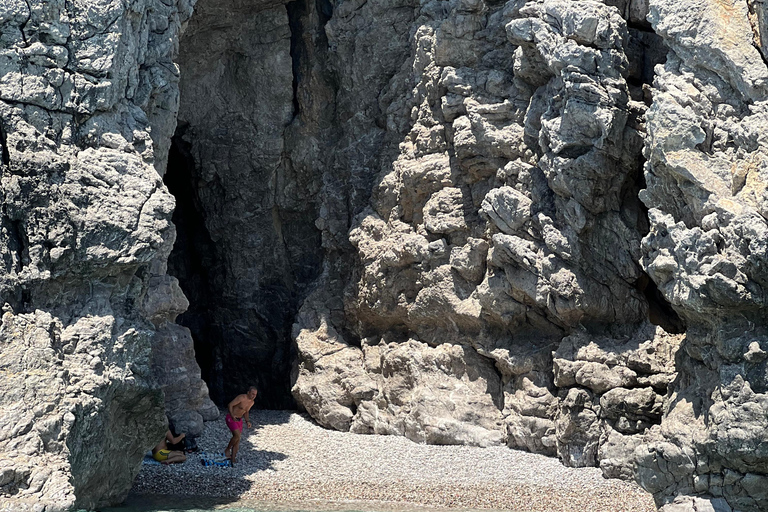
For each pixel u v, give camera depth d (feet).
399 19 82.99
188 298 96.68
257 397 93.20
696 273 53.11
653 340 65.77
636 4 66.49
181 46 87.76
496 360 72.59
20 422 50.60
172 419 74.69
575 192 65.31
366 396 80.64
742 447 50.85
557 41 64.80
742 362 51.85
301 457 71.00
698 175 54.49
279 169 90.48
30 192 54.13
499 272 70.85
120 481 57.88
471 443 72.49
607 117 63.00
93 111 58.34
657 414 63.72
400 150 80.48
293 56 89.71
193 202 94.07
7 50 55.72
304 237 90.74
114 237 56.34
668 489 54.95
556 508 57.11
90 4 58.44
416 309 77.25
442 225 74.84
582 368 65.87
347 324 85.40
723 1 56.80
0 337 52.08
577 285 66.44
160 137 67.21
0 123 54.85
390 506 58.44
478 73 73.36
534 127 69.00
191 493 61.31
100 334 55.31
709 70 56.59
